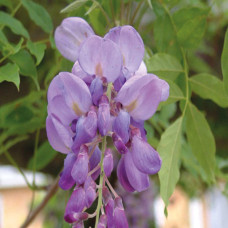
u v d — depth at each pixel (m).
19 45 0.31
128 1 0.36
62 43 0.29
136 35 0.26
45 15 0.35
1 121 0.40
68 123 0.26
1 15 0.32
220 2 0.50
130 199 0.80
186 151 0.43
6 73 0.29
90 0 0.33
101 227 0.25
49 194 0.41
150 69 0.32
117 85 0.26
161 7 0.35
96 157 0.26
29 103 0.39
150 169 0.25
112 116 0.26
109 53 0.26
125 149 0.25
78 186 0.25
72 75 0.25
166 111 0.41
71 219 0.25
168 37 0.34
